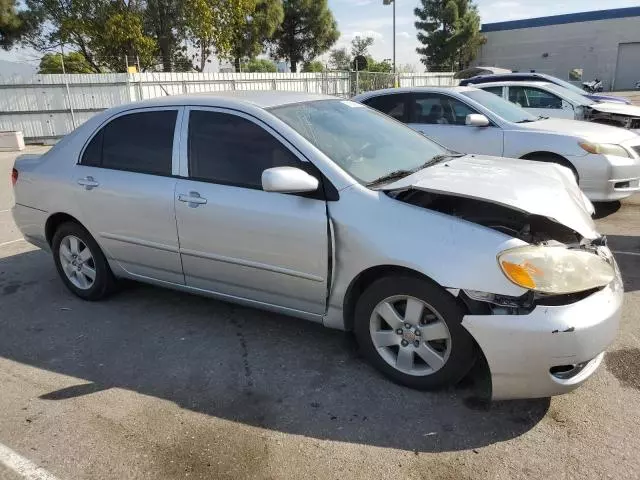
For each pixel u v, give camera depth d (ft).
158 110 13.19
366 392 10.44
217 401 10.34
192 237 12.25
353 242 10.14
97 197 13.79
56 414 10.04
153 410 10.10
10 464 8.75
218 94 13.23
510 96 33.60
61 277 15.70
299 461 8.63
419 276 9.71
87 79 61.77
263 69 130.31
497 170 11.50
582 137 21.76
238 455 8.81
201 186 12.01
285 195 10.92
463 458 8.58
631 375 10.70
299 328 13.24
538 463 8.41
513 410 9.73
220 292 12.60
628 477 8.05
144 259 13.50
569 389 9.06
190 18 89.40
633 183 21.83
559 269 8.82
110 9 88.07
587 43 155.94
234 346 12.46
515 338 8.79
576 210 10.13
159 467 8.59
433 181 10.36
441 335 9.73
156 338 12.98
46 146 62.18
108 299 15.37
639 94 117.29
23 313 14.65
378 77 86.02
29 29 95.76
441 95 25.04
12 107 61.46
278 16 117.29
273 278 11.39
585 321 8.69
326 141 11.50
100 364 11.85
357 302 10.66
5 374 11.55
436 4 158.61
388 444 8.96
